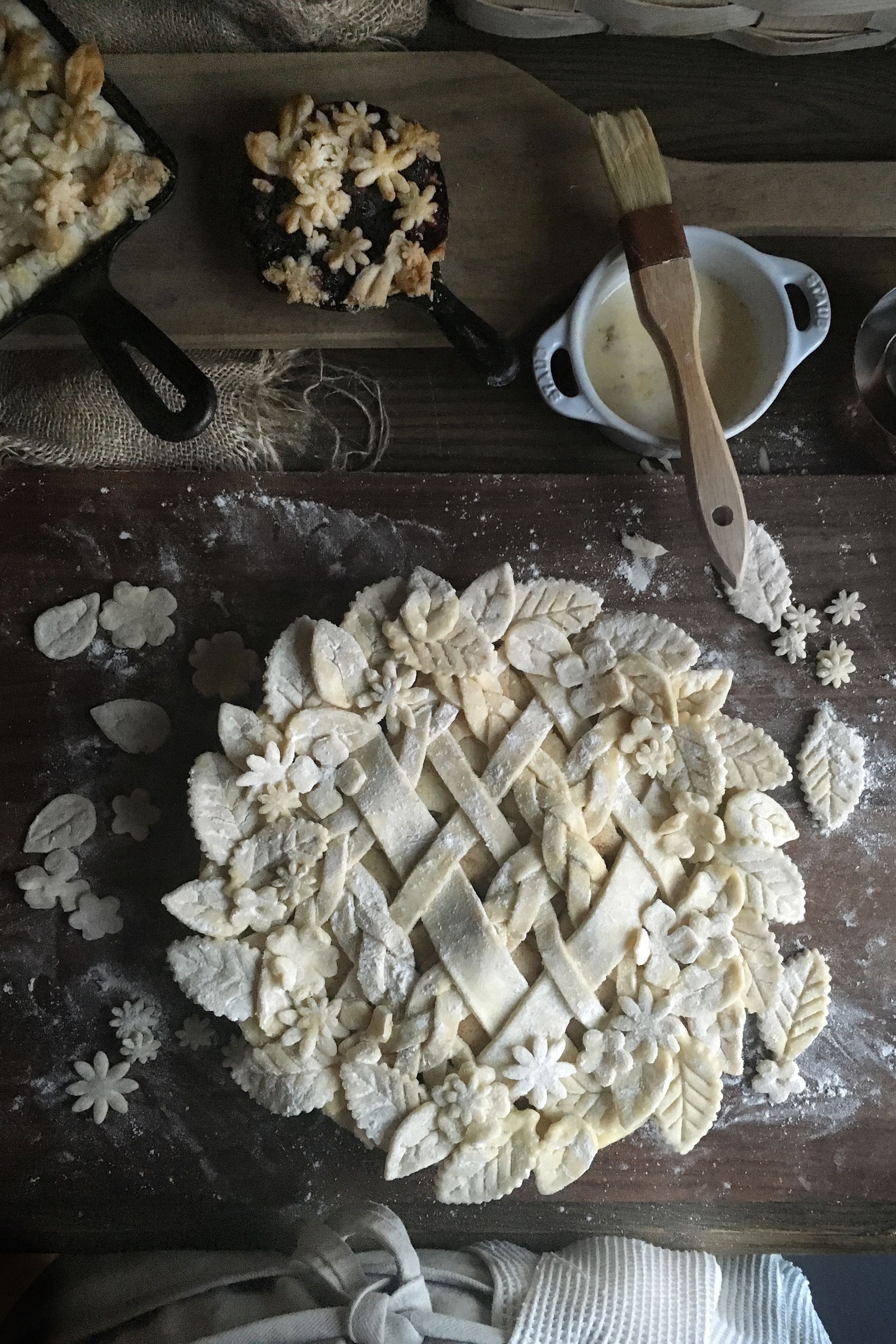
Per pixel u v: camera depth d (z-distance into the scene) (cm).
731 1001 59
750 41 67
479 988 58
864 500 66
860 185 66
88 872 64
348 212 61
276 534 65
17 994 64
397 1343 56
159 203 61
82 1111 63
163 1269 62
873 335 66
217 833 58
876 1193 65
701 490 60
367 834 59
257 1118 64
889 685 66
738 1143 64
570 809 59
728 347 66
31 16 61
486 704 60
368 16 64
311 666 59
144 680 65
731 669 66
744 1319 64
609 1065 58
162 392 66
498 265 65
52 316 64
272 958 57
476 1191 57
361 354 67
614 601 66
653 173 60
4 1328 62
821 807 65
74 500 65
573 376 66
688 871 60
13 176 60
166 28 65
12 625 65
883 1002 65
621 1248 63
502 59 67
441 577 65
